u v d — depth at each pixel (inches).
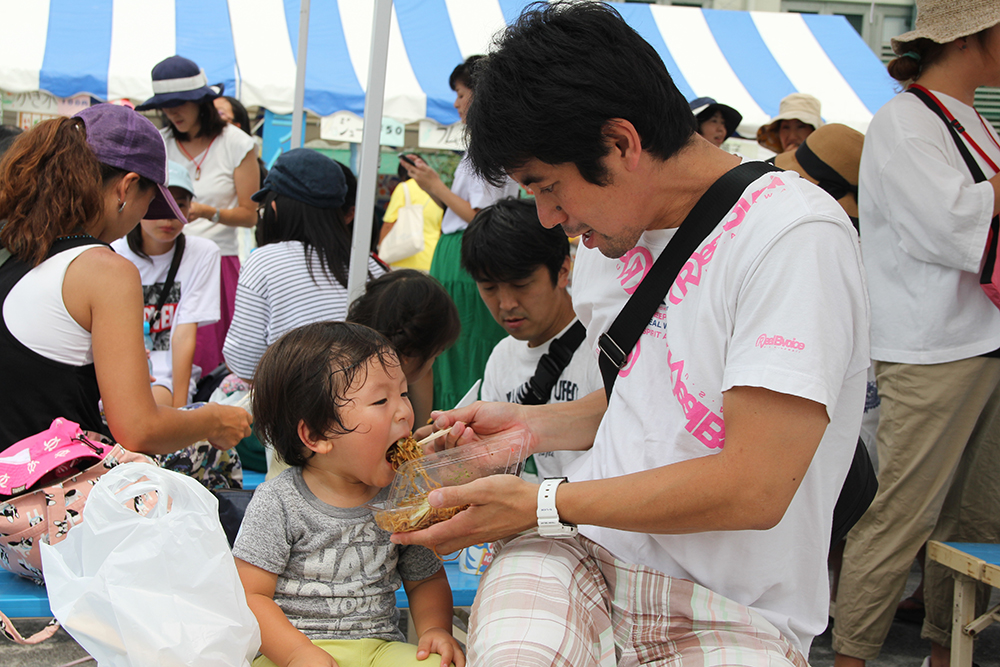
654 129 54.2
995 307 92.7
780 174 55.9
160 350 139.3
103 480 57.8
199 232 181.0
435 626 68.9
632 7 307.4
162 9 266.7
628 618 59.3
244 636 55.8
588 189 55.8
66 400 77.9
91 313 75.8
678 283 57.3
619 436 61.7
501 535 57.4
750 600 58.0
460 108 154.9
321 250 122.0
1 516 70.2
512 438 65.2
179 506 57.0
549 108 52.3
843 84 289.3
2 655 112.3
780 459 50.3
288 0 285.6
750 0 385.7
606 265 66.8
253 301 119.7
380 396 66.1
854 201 119.9
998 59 94.9
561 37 52.9
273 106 246.5
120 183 80.4
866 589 97.9
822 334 50.1
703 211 56.5
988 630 122.9
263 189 131.0
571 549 61.3
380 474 66.3
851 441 57.5
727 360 52.8
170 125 180.9
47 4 254.4
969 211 88.0
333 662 60.8
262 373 68.2
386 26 99.3
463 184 158.4
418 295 89.7
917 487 95.9
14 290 76.0
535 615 53.7
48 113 237.8
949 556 91.4
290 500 67.9
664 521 52.6
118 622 52.8
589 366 86.3
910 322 96.3
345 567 67.7
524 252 85.5
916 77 103.0
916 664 111.1
